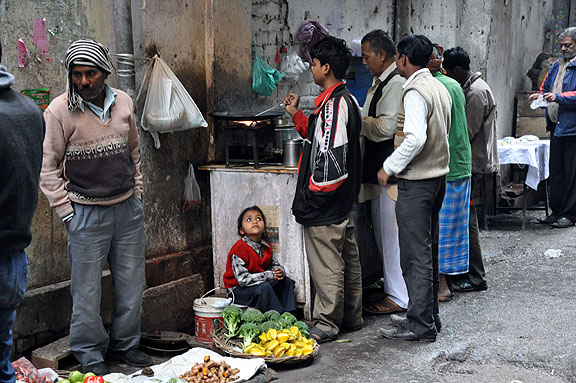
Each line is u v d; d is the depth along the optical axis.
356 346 4.21
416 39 4.04
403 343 4.25
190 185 4.77
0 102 2.43
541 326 4.50
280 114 4.66
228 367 3.64
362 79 6.14
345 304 4.49
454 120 4.96
